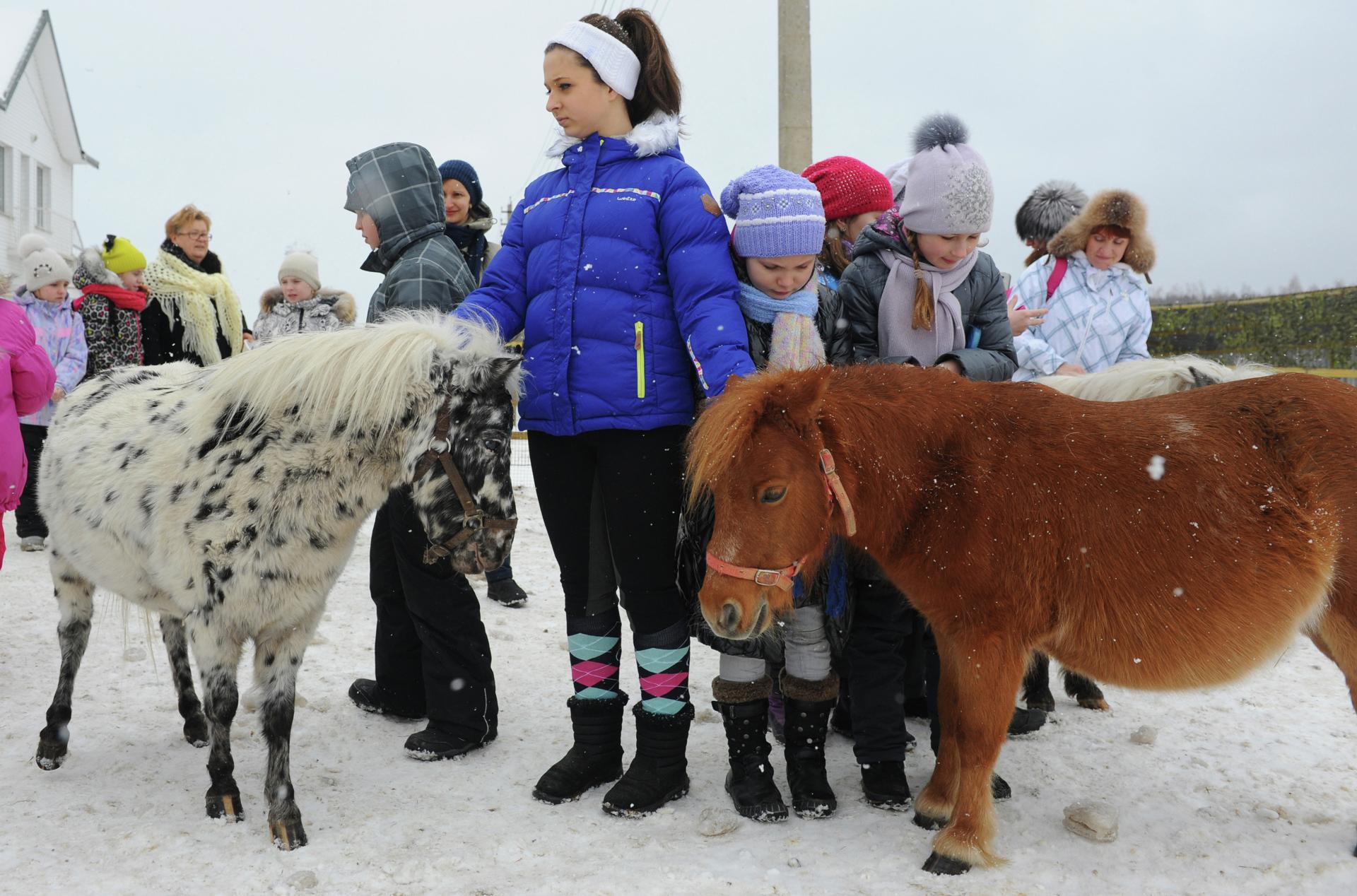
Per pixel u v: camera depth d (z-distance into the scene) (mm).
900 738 3209
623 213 3088
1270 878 2713
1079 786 3359
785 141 9250
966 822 2727
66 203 23625
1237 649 2668
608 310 3061
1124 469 2654
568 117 3189
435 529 2990
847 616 3090
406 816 3080
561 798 3188
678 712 3156
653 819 3070
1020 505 2645
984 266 3416
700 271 2992
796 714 3129
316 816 3076
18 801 3133
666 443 3092
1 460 4070
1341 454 2713
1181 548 2619
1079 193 5523
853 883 2666
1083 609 2670
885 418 2723
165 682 4348
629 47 3201
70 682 3471
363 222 3922
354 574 6496
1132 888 2656
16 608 5355
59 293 6410
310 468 2936
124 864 2744
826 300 3438
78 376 6480
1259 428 2754
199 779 3357
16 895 2555
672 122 3273
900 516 2732
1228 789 3346
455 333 3100
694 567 3070
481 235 5281
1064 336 4828
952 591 2711
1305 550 2658
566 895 2588
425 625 3551
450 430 2953
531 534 8078
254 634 3002
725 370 2873
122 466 3121
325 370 2938
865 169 3830
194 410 3107
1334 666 4691
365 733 3830
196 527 2891
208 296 6848
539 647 4984
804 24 9188
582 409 3068
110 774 3373
